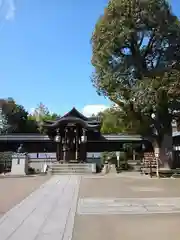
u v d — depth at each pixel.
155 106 21.42
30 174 24.22
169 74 21.19
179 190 13.12
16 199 10.49
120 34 22.17
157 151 23.48
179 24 23.41
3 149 35.25
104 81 23.56
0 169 25.88
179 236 5.89
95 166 26.14
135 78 23.67
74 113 31.69
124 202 9.87
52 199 10.50
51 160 31.25
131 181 17.55
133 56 24.14
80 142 30.50
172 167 24.78
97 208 8.81
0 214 7.98
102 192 12.42
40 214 7.98
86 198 10.73
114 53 23.77
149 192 12.48
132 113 23.94
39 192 12.38
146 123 24.34
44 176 21.95
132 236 5.90
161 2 22.34
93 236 5.91
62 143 30.98
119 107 24.67
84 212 8.24
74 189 13.44
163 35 23.14
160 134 24.83
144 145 34.62
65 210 8.53
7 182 16.83
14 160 24.17
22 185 15.18
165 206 9.12
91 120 32.16
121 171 26.28
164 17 22.42
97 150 35.47
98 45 23.44
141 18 22.22
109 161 28.11
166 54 23.20
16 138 34.56
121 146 35.53
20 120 51.41
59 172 25.31
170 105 22.30
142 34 23.67
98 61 24.30
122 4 22.17
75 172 25.39
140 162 28.92
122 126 25.89
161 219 7.39
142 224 6.88
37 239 5.66
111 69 24.03
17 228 6.53
